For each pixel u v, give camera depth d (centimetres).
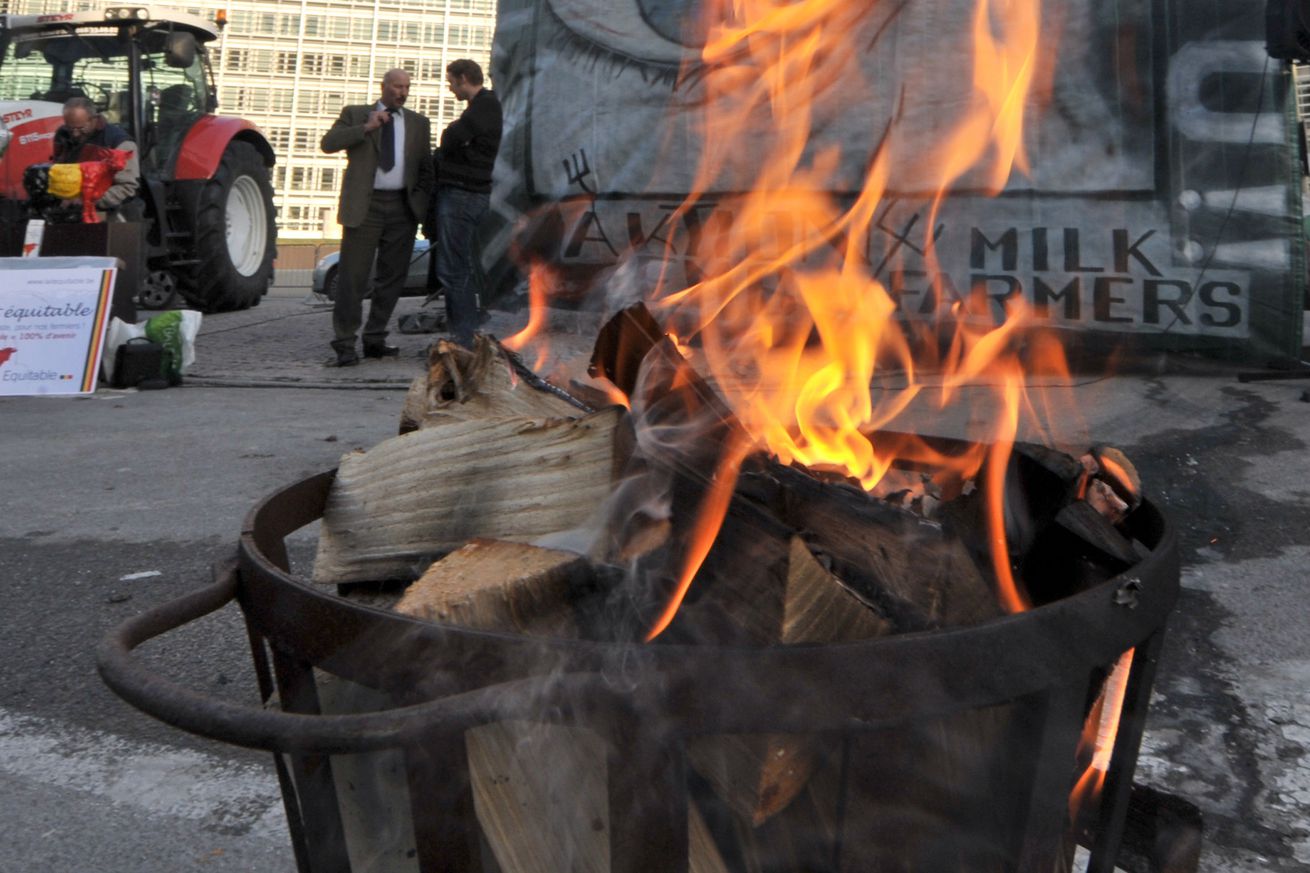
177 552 330
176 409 548
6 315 611
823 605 104
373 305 685
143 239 905
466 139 634
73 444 475
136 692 89
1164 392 476
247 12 5241
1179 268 504
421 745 89
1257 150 492
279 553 123
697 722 87
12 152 928
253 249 1098
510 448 125
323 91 5388
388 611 95
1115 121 502
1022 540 129
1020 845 100
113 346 615
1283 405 454
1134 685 111
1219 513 335
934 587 116
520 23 605
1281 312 497
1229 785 196
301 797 109
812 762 101
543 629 112
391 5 5378
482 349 144
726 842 108
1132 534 131
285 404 554
